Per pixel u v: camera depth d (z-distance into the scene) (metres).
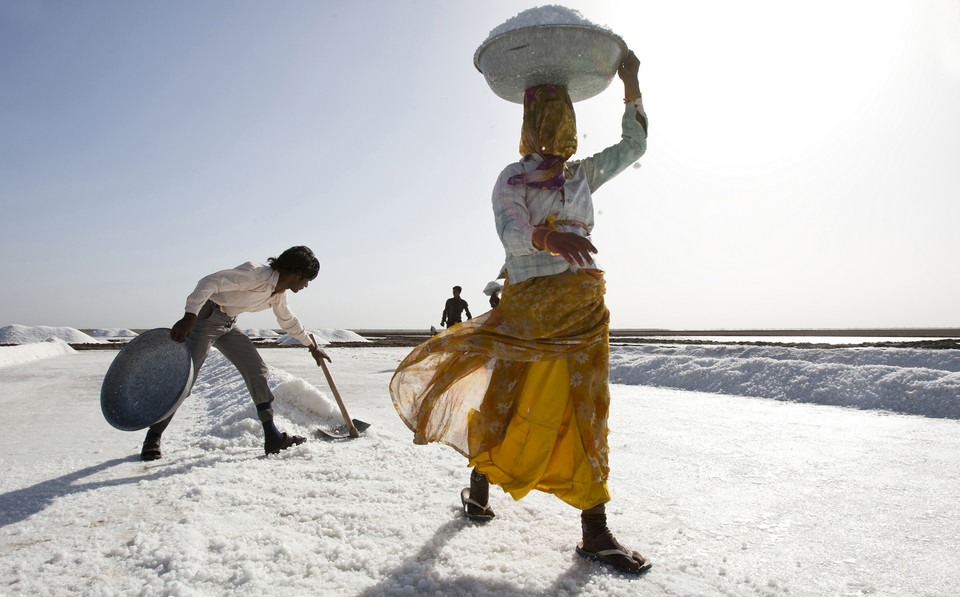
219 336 4.06
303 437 4.27
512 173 2.37
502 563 2.20
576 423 2.30
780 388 6.73
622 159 2.63
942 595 1.95
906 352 6.97
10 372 11.24
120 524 2.59
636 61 2.66
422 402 2.53
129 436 4.79
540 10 2.31
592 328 2.32
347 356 15.73
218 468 3.57
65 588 1.96
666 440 4.41
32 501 2.95
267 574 2.07
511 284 2.42
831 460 3.75
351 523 2.60
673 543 2.43
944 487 3.14
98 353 18.86
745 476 3.42
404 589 1.96
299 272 4.14
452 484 3.22
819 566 2.19
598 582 2.06
